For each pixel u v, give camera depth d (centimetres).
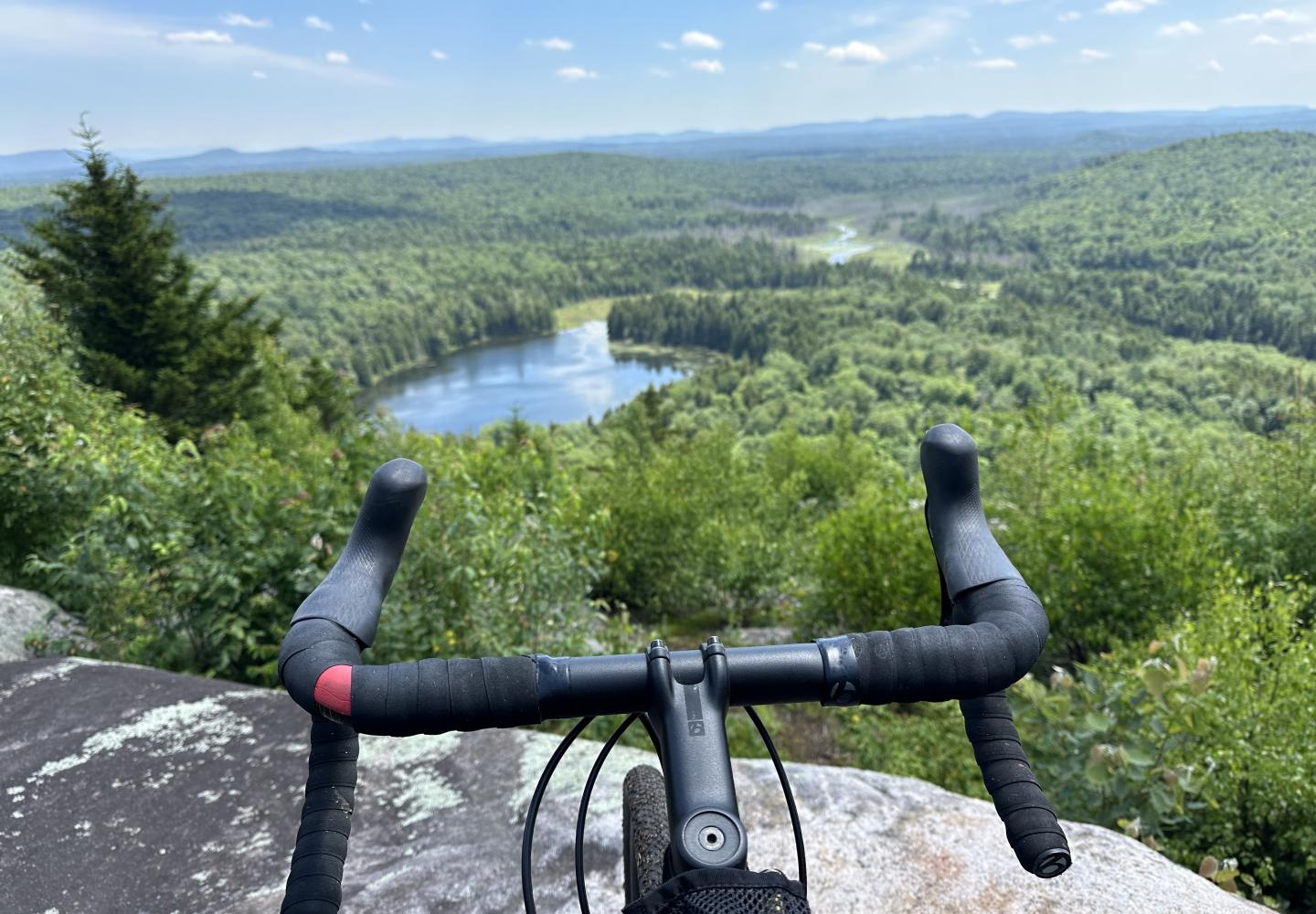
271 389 2100
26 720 317
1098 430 934
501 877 230
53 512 573
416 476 93
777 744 611
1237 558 760
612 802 260
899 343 19925
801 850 93
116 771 285
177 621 506
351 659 83
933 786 273
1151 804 356
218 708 325
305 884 83
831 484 2055
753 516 1289
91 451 595
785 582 1003
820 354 18775
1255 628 499
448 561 497
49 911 225
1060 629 721
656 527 1015
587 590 630
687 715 82
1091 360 17825
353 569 90
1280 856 373
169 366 1898
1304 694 409
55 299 1761
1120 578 709
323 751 93
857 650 84
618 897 221
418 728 80
